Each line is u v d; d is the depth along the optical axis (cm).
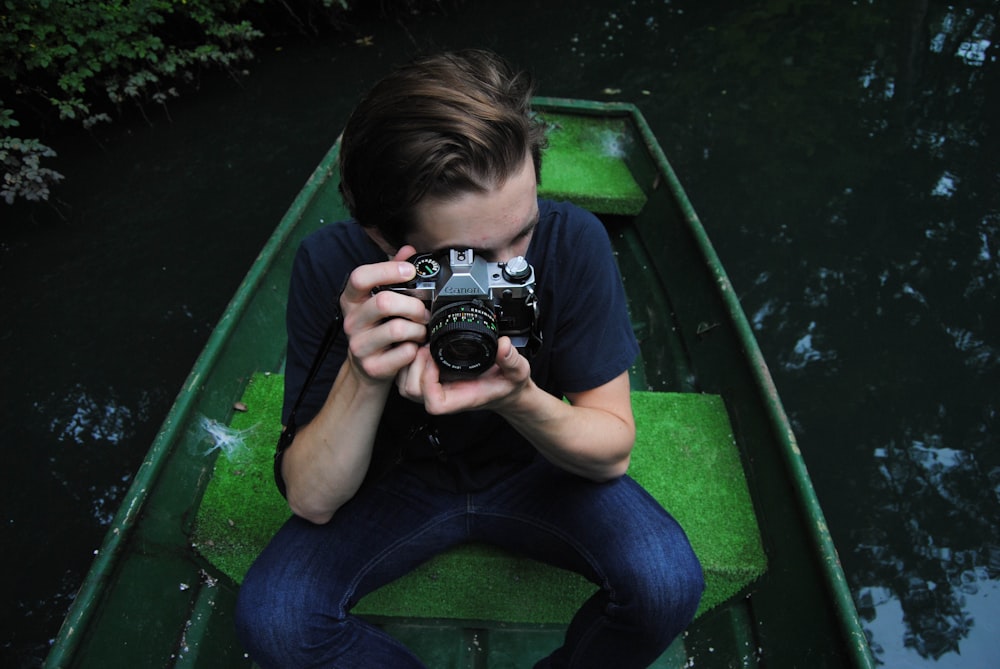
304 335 121
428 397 96
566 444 112
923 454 283
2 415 284
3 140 355
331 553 122
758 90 518
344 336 118
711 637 162
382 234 100
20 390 293
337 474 112
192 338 318
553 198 280
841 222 396
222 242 368
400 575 134
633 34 579
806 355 321
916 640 229
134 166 415
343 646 120
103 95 446
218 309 331
